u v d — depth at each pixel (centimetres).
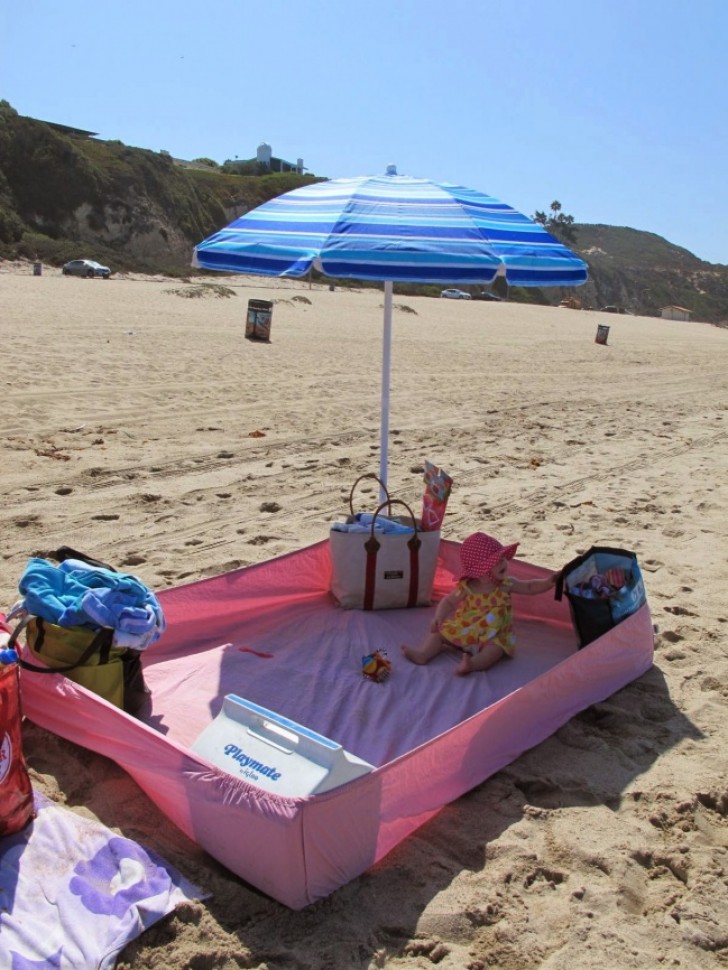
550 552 695
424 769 340
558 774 384
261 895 305
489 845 335
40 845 311
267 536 689
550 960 283
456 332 3291
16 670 317
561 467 1034
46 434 979
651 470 1044
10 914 280
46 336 1770
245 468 919
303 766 309
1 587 547
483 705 423
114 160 6712
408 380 1758
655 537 750
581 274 448
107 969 264
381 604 517
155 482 834
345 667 452
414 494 860
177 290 3566
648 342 4031
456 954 284
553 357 2672
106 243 6228
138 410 1166
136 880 298
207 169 10512
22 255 5072
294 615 513
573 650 489
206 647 477
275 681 435
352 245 405
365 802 313
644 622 478
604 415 1502
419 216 438
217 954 276
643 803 370
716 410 1680
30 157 6000
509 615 469
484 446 1138
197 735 386
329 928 292
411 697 426
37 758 372
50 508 725
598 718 437
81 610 387
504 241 435
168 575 596
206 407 1241
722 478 1010
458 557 553
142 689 405
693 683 482
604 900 312
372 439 1130
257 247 421
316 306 3934
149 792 343
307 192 486
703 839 351
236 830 304
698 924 303
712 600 605
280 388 1480
